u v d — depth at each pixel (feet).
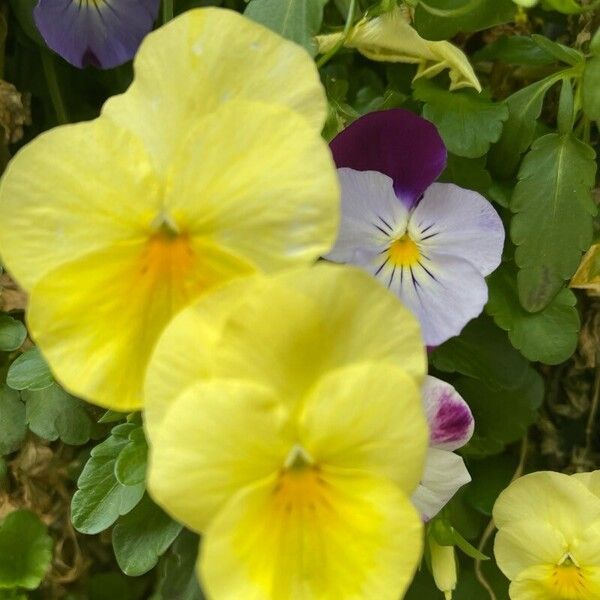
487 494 0.91
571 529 0.84
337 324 0.65
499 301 0.84
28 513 0.90
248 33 0.66
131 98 0.67
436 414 0.77
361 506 0.66
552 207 0.81
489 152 0.84
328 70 0.88
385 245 0.77
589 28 0.86
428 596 0.89
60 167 0.65
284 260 0.65
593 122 0.88
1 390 0.88
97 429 0.87
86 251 0.66
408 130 0.77
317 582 0.66
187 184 0.65
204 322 0.64
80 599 0.92
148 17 0.83
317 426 0.65
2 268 0.88
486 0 0.79
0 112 0.87
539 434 0.93
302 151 0.65
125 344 0.67
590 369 0.92
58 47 0.82
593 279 0.85
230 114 0.65
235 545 0.64
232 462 0.64
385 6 0.81
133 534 0.81
